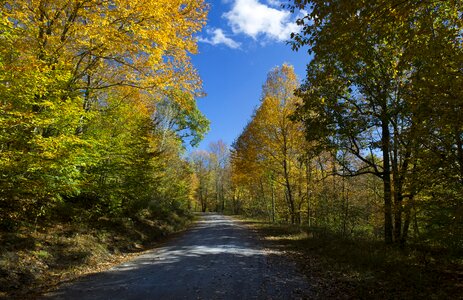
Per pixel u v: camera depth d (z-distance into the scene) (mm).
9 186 8750
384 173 14219
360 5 6262
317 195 26938
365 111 14648
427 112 9328
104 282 8430
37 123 8414
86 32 10594
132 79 13047
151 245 16969
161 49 11703
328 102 14227
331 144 15086
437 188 11133
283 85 25391
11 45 8992
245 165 28578
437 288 7391
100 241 13102
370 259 10234
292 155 26391
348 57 7902
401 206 11688
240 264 10758
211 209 91812
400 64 10648
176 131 37812
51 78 9125
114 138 14586
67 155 9086
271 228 23797
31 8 10266
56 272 9086
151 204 25328
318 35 7359
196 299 6930
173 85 12875
